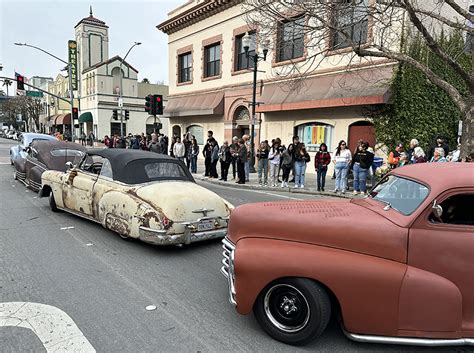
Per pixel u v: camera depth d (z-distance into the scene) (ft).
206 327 11.25
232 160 48.24
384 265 9.62
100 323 11.34
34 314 11.79
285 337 10.35
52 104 197.67
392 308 9.48
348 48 47.14
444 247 9.53
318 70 53.93
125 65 146.72
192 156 56.95
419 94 45.01
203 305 12.69
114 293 13.50
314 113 54.90
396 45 45.03
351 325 9.78
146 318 11.71
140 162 20.07
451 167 10.98
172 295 13.44
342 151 38.40
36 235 20.57
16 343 10.20
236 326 11.34
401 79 44.98
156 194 18.03
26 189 36.35
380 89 45.57
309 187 42.42
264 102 60.18
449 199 9.80
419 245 9.62
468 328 9.45
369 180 41.50
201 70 77.61
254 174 55.01
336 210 11.46
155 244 17.39
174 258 17.40
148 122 156.56
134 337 10.61
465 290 9.49
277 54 60.03
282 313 10.48
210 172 51.37
